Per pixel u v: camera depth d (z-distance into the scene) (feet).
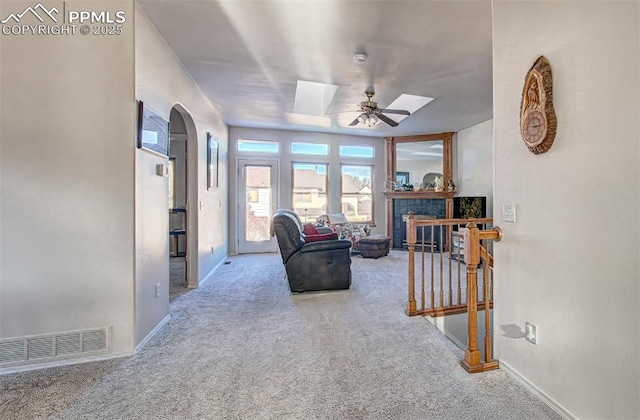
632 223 4.01
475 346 6.46
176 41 9.07
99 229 6.90
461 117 17.89
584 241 4.66
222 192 17.92
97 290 6.91
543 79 5.19
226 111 16.53
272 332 8.36
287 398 5.53
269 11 7.67
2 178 6.45
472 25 8.29
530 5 5.57
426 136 22.52
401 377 6.19
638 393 4.00
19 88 6.48
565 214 4.98
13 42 6.45
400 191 22.72
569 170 4.88
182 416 5.06
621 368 4.19
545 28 5.26
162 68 8.91
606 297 4.36
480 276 14.17
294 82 12.36
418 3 7.35
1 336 6.46
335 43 9.25
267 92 13.52
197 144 12.82
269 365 6.65
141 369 6.48
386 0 7.24
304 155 21.76
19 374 6.28
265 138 20.90
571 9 4.77
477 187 19.92
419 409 5.23
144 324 7.68
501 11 6.31
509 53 6.12
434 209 22.21
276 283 13.43
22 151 6.51
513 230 6.15
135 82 7.12
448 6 7.47
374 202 23.50
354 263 17.54
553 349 5.25
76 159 6.76
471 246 6.49
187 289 12.52
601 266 4.42
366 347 7.48
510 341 6.27
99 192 6.89
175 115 19.56
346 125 19.79
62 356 6.70
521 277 5.97
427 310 9.73
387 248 19.90
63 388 5.80
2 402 5.38
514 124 6.04
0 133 6.42
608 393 4.36
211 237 15.29
